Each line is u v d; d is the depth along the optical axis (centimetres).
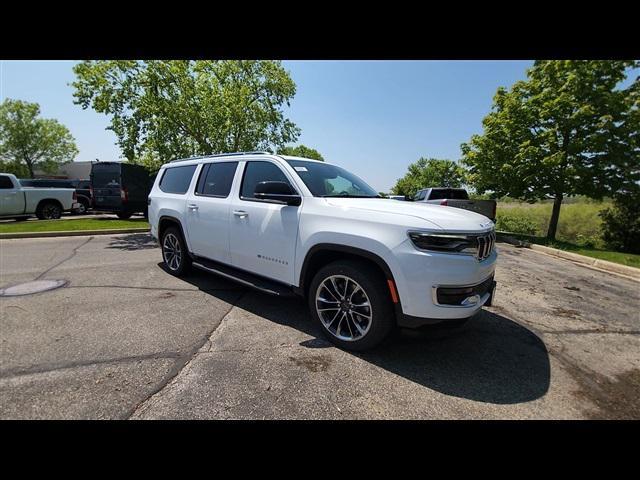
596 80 1070
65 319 351
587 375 270
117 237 939
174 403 219
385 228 268
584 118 1072
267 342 308
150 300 415
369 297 278
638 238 1098
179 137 1094
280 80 1445
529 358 295
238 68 1333
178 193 498
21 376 243
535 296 487
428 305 253
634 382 261
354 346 292
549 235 1212
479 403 230
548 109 1118
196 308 391
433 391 241
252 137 1361
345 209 296
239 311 384
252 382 245
